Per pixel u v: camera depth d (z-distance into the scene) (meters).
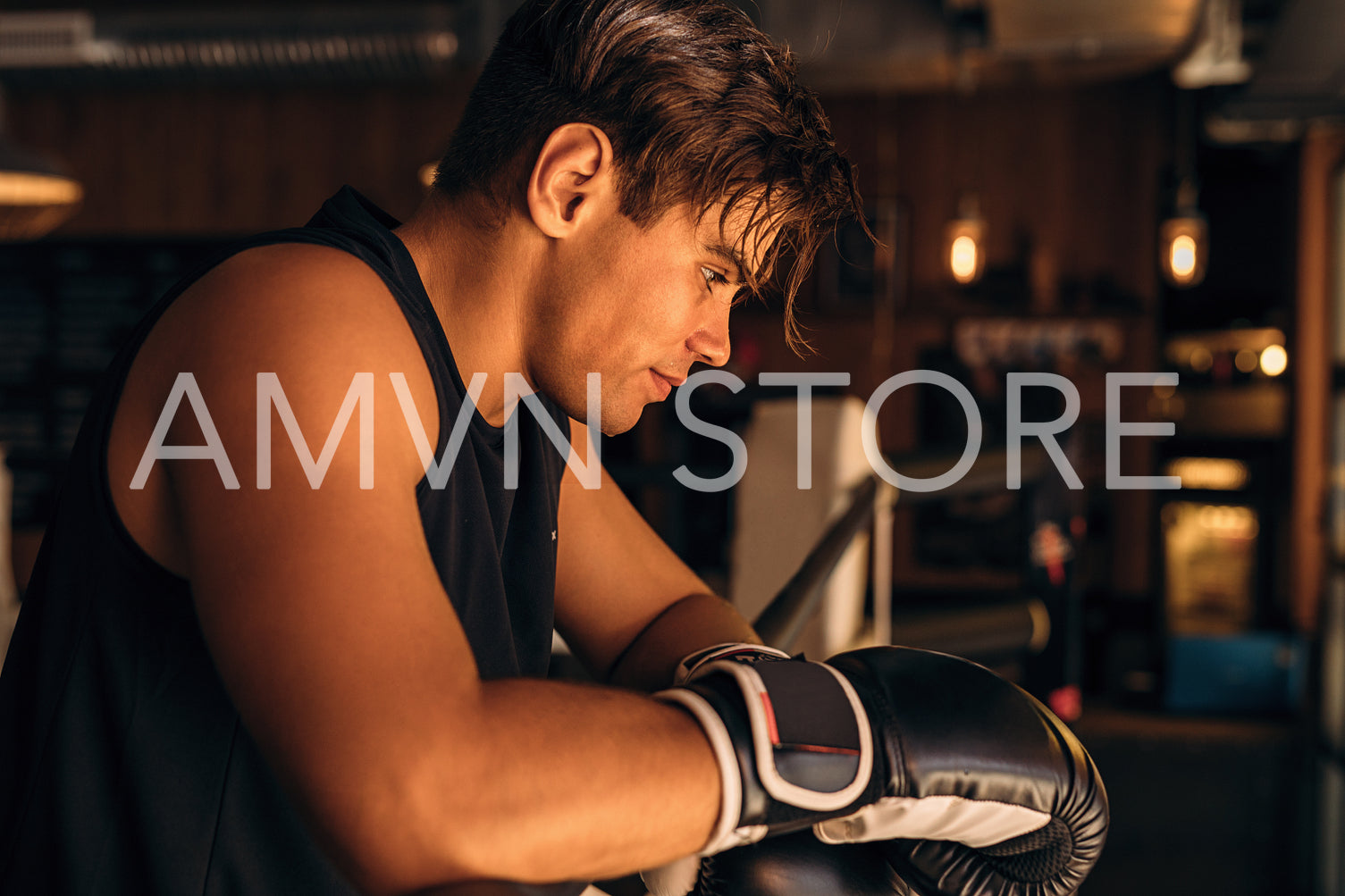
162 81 4.53
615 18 0.53
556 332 0.57
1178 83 4.84
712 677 0.49
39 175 3.18
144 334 0.48
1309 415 5.14
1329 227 5.09
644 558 0.82
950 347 5.49
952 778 0.49
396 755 0.36
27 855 0.51
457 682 0.39
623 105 0.53
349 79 4.50
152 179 5.70
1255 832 4.31
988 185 5.46
